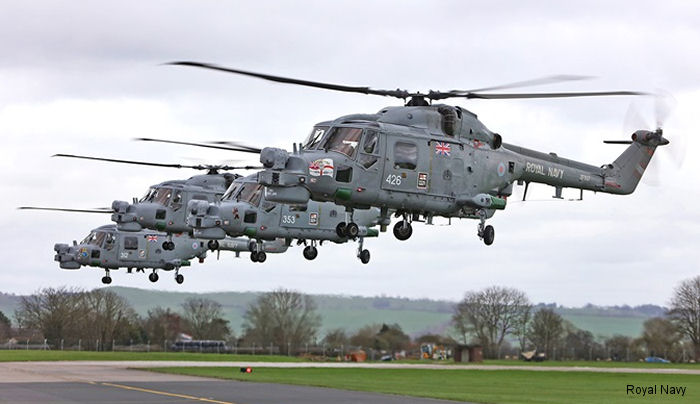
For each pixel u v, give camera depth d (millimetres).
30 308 198875
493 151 65938
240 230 89312
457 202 63344
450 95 62562
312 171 58719
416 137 61281
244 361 112000
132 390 52688
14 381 60906
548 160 71625
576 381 79188
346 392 54375
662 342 197125
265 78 53031
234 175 102312
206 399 47125
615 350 199000
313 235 91500
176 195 98750
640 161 78812
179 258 119500
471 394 56625
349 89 58250
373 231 92688
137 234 118062
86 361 101625
